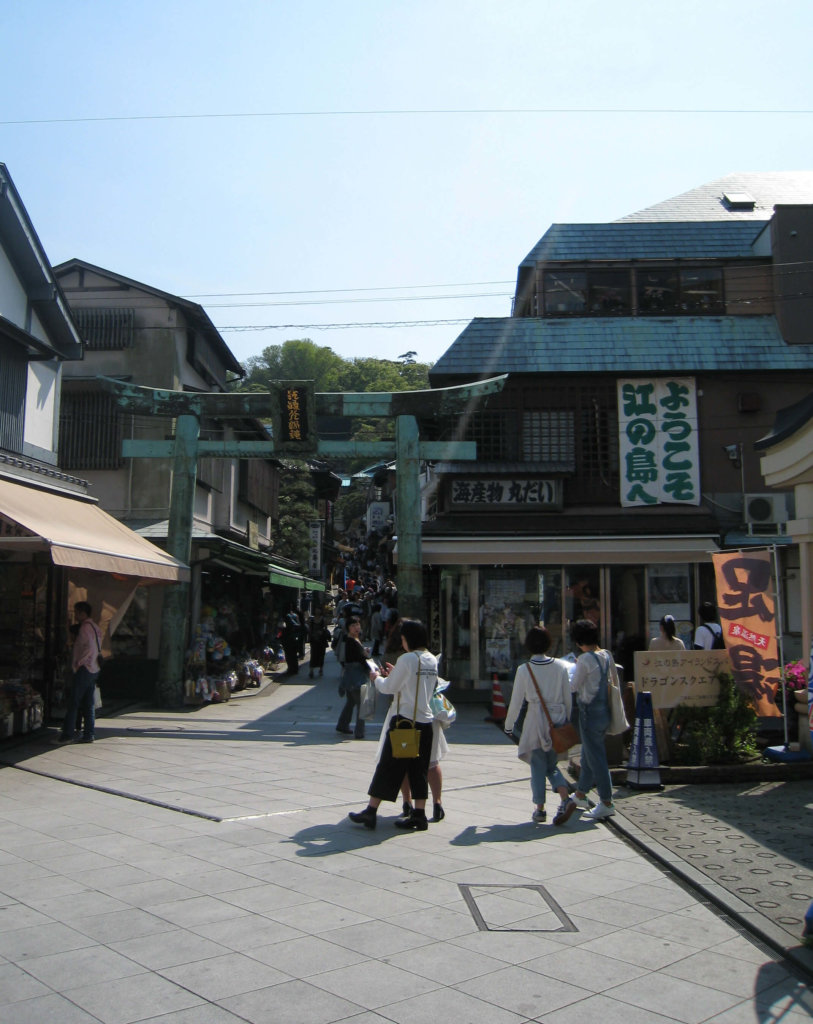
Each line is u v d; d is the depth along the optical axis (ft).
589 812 25.98
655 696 32.14
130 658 55.26
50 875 19.25
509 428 60.90
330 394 51.93
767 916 17.06
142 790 28.35
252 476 79.10
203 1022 12.59
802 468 32.60
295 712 50.72
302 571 112.47
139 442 51.96
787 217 62.39
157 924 16.40
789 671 34.68
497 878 19.74
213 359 71.46
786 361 60.34
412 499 51.26
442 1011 13.12
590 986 14.14
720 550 54.03
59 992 13.46
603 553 53.93
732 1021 13.05
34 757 34.17
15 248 43.65
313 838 22.77
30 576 43.45
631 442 60.54
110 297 61.16
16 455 42.45
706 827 24.36
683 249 64.64
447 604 57.62
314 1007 13.14
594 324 62.90
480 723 48.16
